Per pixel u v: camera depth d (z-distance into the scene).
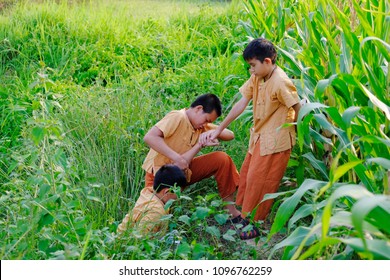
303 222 4.87
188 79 7.44
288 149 4.71
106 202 4.82
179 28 9.55
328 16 5.12
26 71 8.07
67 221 3.83
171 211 4.80
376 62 4.04
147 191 4.78
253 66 4.64
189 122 4.99
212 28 9.66
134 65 8.03
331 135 4.77
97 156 5.42
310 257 4.00
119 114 6.14
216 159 5.04
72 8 10.38
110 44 8.74
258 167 4.75
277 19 6.52
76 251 3.52
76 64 8.16
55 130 3.95
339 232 3.37
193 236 4.66
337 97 4.40
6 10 10.30
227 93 6.94
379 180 3.92
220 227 4.93
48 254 3.71
